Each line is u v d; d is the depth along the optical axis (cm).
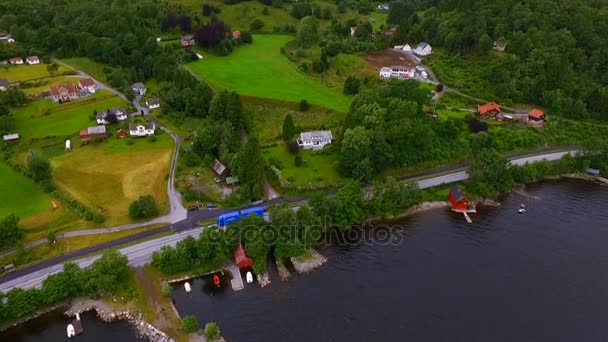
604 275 10712
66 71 19388
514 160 15175
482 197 13500
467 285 10262
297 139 15075
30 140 14600
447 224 12369
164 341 8669
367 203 12381
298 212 11169
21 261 10156
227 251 10462
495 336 9025
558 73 18175
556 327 9281
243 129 15775
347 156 13300
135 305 9388
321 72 19838
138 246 10694
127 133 15238
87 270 9575
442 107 17212
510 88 18188
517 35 19938
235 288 9938
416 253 11219
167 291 9506
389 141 13962
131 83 18775
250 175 12450
